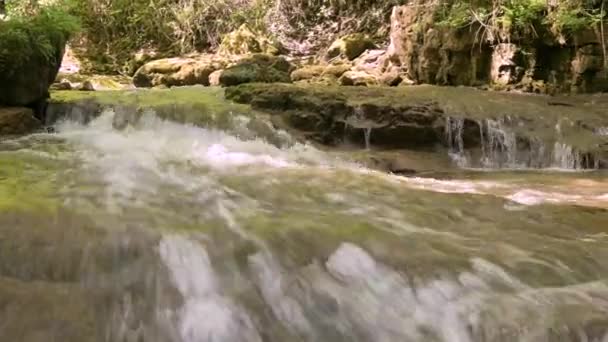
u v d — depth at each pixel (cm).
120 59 1497
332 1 1605
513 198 521
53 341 257
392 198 474
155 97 917
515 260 339
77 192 431
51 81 823
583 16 1032
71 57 1438
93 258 311
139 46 1551
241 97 880
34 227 340
